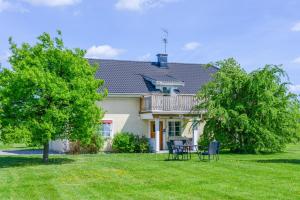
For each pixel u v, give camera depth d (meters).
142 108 32.22
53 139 21.17
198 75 37.56
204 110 30.22
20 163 21.55
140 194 12.55
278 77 28.62
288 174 16.27
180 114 31.23
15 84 20.23
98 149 29.42
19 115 20.67
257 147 27.20
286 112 28.17
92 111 21.23
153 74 35.81
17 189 13.55
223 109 27.28
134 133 32.25
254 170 17.52
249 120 27.42
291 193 12.43
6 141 20.33
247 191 12.77
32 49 21.70
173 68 37.88
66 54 21.41
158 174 16.62
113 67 35.19
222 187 13.49
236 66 29.36
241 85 28.23
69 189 13.49
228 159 22.95
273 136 27.31
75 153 28.75
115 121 31.81
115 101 31.95
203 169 18.03
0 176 16.59
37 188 13.71
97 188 13.62
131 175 16.42
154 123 32.91
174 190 13.12
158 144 30.59
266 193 12.45
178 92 34.22
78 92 20.94
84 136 21.64
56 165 20.27
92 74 22.61
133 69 35.78
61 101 20.88
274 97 27.94
